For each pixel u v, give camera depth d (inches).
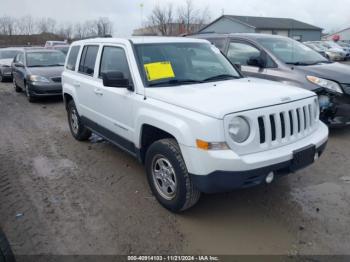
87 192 163.5
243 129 120.0
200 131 117.5
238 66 200.8
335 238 125.4
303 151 130.8
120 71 164.2
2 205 152.1
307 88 227.3
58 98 431.8
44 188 168.6
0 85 587.5
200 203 150.9
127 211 145.4
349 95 225.0
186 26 1747.0
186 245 123.0
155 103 139.6
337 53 1063.0
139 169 190.1
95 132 205.8
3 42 2048.5
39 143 241.8
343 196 156.3
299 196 156.9
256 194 158.9
